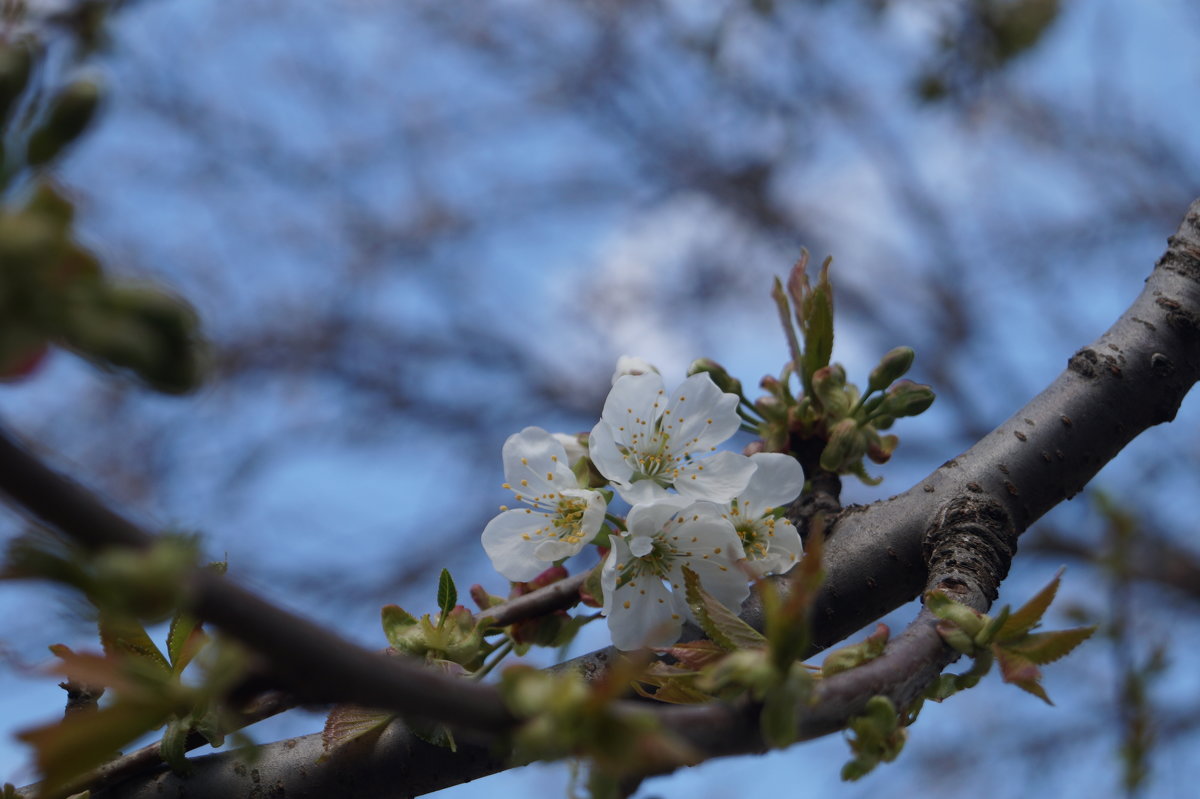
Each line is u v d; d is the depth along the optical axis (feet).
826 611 2.22
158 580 1.32
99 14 2.19
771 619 1.91
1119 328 2.32
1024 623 2.02
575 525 2.23
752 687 1.92
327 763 2.15
